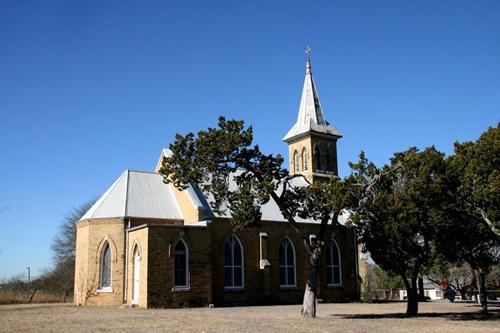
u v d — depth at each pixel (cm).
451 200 3406
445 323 3008
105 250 4738
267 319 3139
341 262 5966
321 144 6531
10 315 3406
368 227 3597
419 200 3434
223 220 5053
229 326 2666
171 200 5184
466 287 6588
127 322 2875
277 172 3303
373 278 6956
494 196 3056
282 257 5447
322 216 3422
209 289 4597
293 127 6719
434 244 3669
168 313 3622
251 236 5241
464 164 3409
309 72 6844
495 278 6053
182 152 3212
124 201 4856
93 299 4647
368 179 3544
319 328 2606
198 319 3088
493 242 3794
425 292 7794
